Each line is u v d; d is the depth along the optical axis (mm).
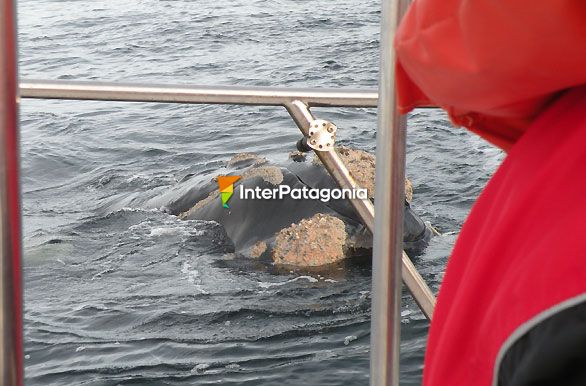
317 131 1924
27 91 2062
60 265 10352
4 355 1066
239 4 28484
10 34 989
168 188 12656
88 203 12547
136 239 11109
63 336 8148
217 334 8141
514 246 818
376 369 1404
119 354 7699
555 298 715
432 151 13781
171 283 9711
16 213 1031
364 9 27047
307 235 10234
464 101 849
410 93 978
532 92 785
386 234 1349
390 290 1371
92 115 16703
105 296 9305
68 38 24000
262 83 18844
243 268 10062
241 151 14258
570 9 699
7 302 1051
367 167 9492
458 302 887
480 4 744
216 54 21625
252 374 7184
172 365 7434
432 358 976
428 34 824
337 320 8367
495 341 781
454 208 11602
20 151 1030
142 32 24453
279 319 8484
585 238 722
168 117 16359
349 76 19188
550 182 796
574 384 700
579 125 808
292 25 24875
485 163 13234
